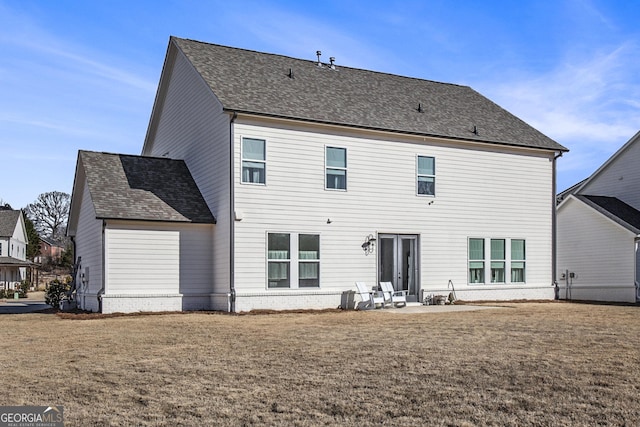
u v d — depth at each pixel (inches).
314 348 438.3
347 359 393.7
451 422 261.1
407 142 871.7
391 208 852.6
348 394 306.8
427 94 1028.5
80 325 617.9
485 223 927.0
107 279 742.5
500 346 435.8
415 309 784.3
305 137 798.5
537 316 659.4
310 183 797.9
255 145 767.7
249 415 273.7
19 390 318.0
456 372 350.3
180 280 782.5
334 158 818.2
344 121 818.8
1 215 2245.3
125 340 491.8
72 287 944.3
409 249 868.6
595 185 1232.8
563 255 1135.0
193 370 365.1
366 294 802.8
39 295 1811.0
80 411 280.8
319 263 797.9
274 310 756.0
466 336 489.7
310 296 787.4
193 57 873.5
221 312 743.7
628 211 1106.7
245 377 345.7
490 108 1059.9
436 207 887.7
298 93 861.2
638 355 394.3
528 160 972.6
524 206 964.0
